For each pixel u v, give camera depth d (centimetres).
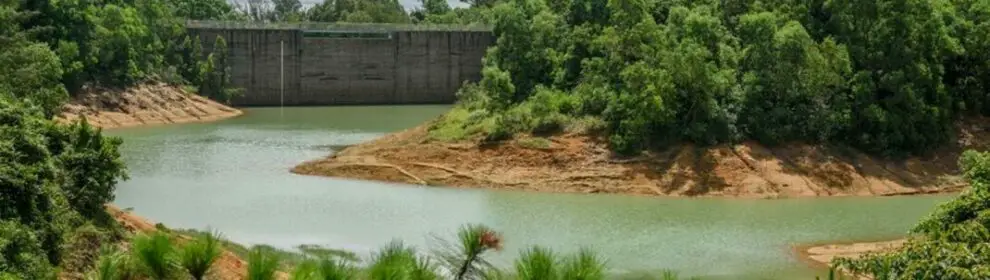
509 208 5009
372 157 6225
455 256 1364
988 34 6719
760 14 6425
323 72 11794
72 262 2827
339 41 11800
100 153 3453
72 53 8875
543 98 6419
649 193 5547
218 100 11025
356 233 4288
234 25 11444
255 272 1306
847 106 6150
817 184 5678
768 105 6166
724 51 6344
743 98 6144
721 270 3700
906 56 6312
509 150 6022
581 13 7906
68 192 3206
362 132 8500
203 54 11344
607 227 4544
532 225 4553
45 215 2848
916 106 6209
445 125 6719
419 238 4169
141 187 5459
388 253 1359
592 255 1513
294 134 8312
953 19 6869
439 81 12162
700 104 6003
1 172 2723
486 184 5700
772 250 4078
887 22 6394
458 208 4981
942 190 5800
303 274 1284
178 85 10350
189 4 15038
